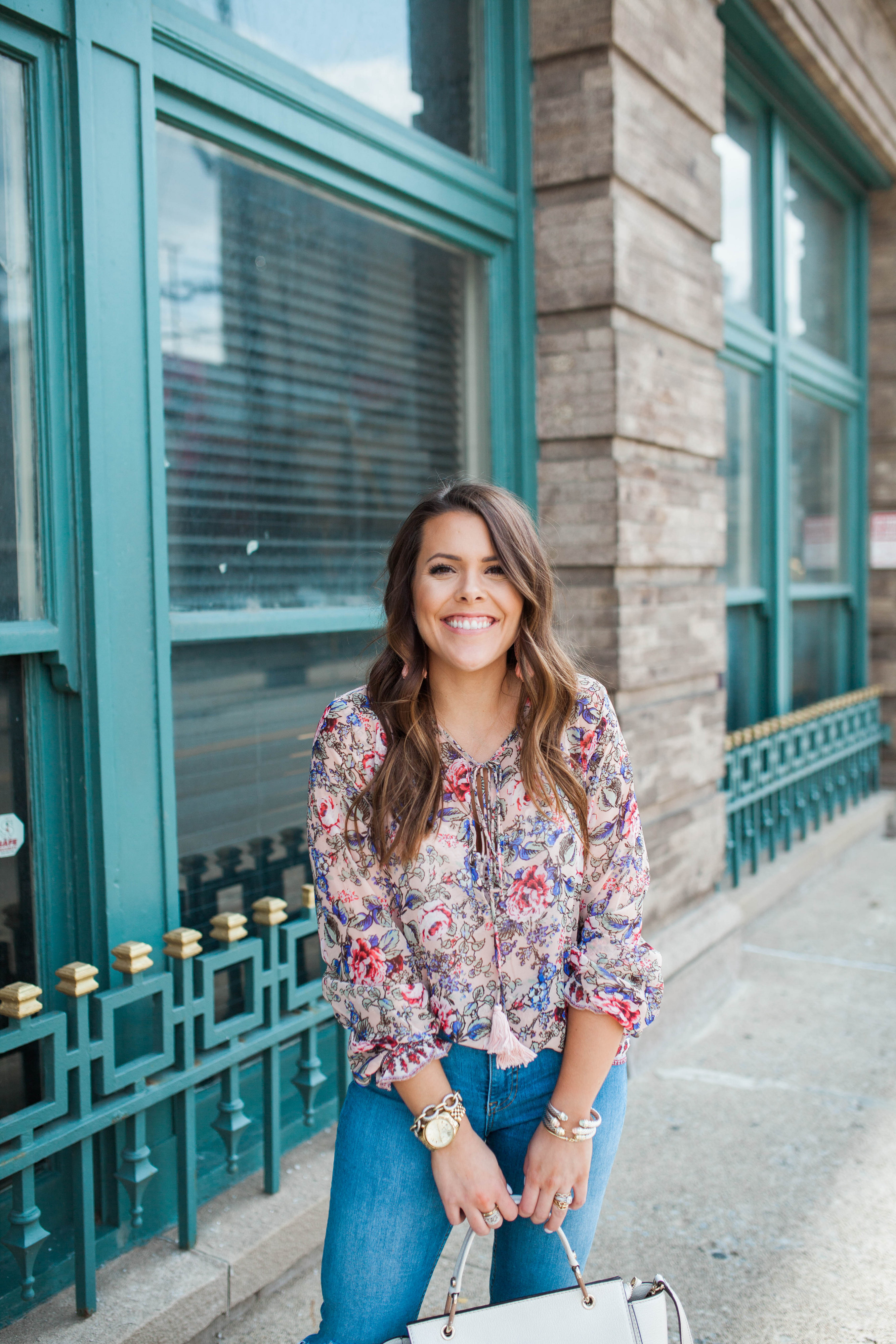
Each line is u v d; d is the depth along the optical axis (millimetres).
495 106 3639
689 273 4023
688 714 4070
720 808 4387
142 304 2316
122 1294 2176
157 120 2531
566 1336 1382
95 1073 2133
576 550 3592
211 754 2723
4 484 2141
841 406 7457
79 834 2262
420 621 1509
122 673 2285
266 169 2920
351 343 3254
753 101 5879
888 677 7820
